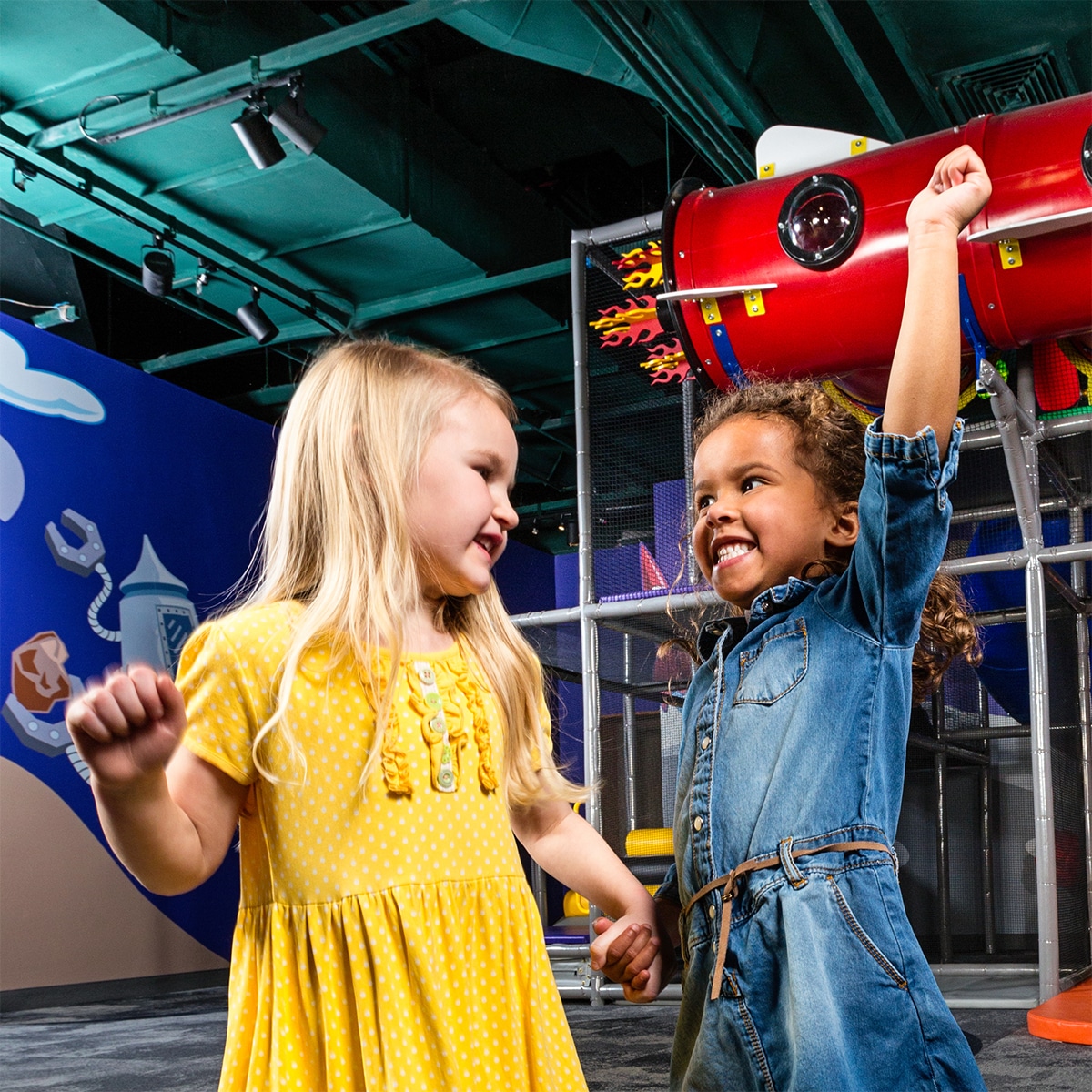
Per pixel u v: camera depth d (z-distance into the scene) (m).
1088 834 4.15
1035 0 4.07
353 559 0.97
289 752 0.92
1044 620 3.44
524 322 7.14
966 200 1.08
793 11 4.43
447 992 0.90
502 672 1.10
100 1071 3.24
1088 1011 3.05
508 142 6.61
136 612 6.18
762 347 3.45
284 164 5.34
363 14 5.76
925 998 1.02
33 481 5.76
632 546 4.11
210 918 6.27
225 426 7.00
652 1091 2.41
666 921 1.23
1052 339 3.21
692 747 1.22
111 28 4.59
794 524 1.20
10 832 5.32
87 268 7.11
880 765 1.08
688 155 6.57
